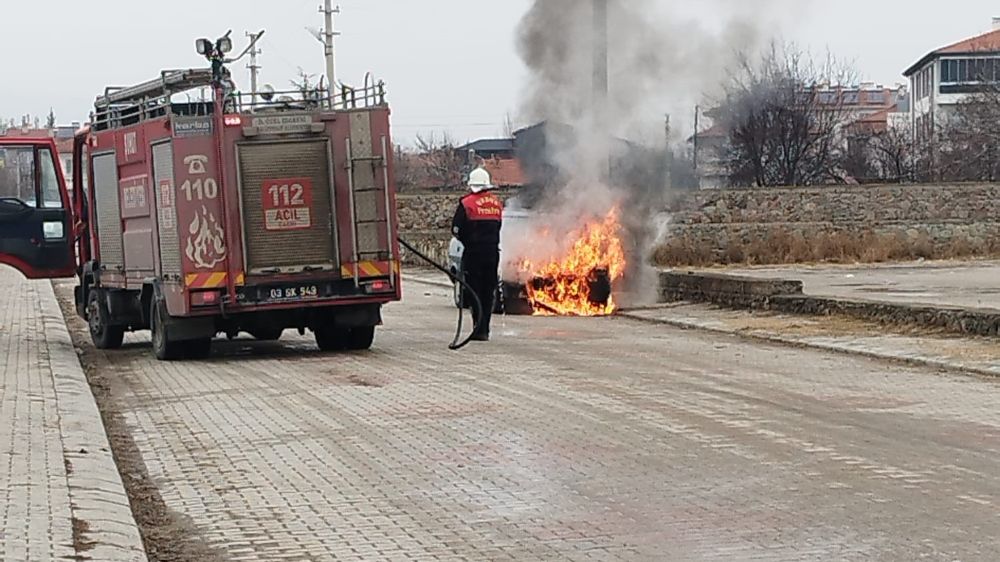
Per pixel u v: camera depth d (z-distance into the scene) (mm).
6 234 20531
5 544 7379
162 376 16047
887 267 42531
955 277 36062
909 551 7082
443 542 7594
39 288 37188
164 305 17547
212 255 17000
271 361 17281
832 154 63281
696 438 10711
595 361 16484
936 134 71875
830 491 8633
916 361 16000
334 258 17359
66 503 8500
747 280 23672
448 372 15438
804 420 11570
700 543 7398
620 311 24859
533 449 10359
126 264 18891
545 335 20344
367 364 16516
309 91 17750
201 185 16953
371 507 8547
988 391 13453
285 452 10594
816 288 31078
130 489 9422
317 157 17281
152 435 11719
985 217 50594
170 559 7449
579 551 7305
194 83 17594
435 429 11414
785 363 16219
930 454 9883
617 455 10039
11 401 13281
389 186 17531
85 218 20531
